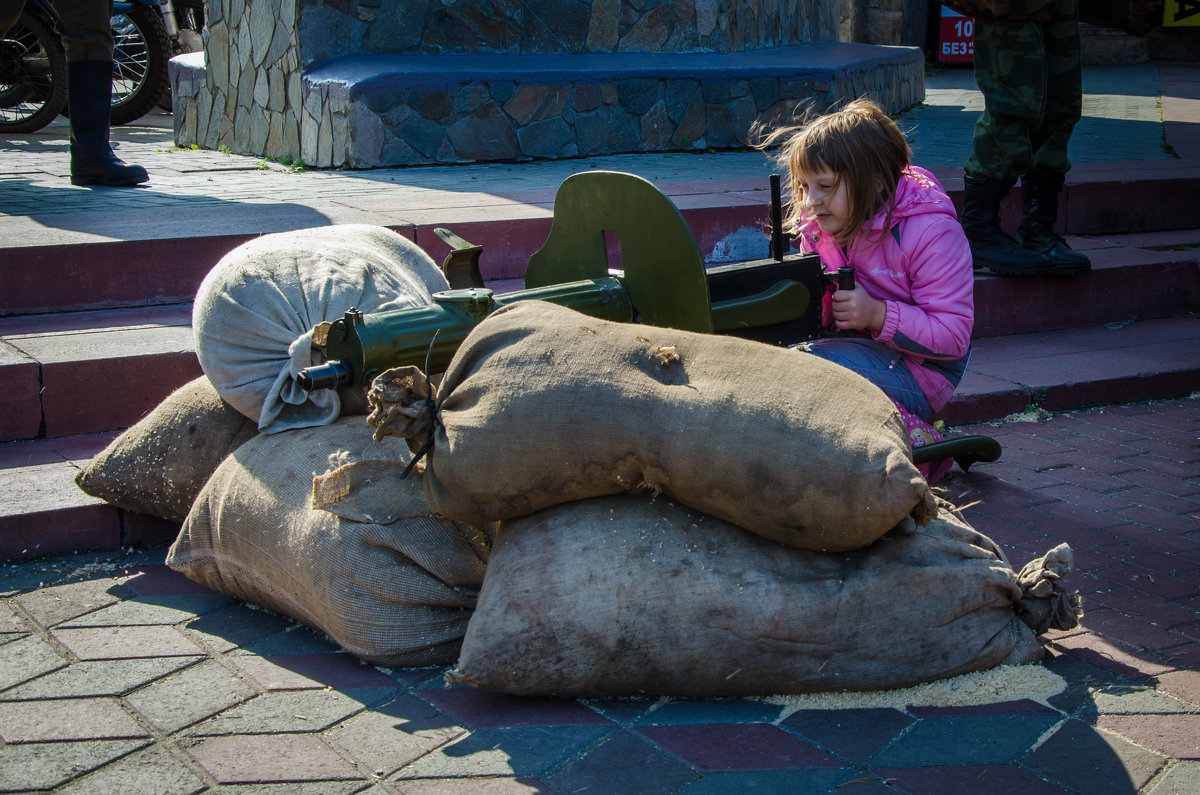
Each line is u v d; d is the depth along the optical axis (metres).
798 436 1.86
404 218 4.34
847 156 2.52
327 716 1.99
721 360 1.99
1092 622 2.36
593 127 6.72
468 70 6.26
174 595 2.53
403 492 2.24
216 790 1.76
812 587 1.97
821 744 1.89
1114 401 4.06
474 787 1.77
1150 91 10.92
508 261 4.41
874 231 2.63
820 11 10.34
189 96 7.50
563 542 2.00
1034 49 4.21
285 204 4.67
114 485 2.69
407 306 2.56
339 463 2.28
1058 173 4.51
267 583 2.37
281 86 6.50
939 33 14.52
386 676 2.15
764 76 7.16
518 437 1.93
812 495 1.85
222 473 2.50
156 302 3.90
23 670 2.15
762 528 1.94
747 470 1.87
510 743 1.90
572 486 1.99
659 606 1.95
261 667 2.18
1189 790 1.74
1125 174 5.67
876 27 13.45
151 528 2.82
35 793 1.74
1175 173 5.70
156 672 2.15
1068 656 2.20
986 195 4.50
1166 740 1.88
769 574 1.97
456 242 2.59
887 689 2.04
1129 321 4.80
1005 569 2.10
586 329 2.04
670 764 1.83
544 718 1.99
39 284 3.71
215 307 2.53
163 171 5.95
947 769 1.81
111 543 2.78
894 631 1.99
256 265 2.60
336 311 2.53
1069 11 4.31
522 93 6.45
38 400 3.15
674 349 2.02
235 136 7.02
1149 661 2.18
